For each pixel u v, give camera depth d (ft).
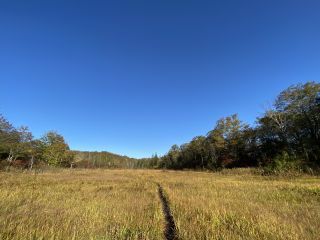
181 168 327.47
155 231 25.94
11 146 147.74
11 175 98.99
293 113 155.84
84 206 37.24
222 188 63.05
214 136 235.40
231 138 231.71
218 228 26.16
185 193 54.44
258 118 178.50
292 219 29.40
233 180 95.14
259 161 179.93
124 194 53.42
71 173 141.79
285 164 120.67
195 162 299.17
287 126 159.43
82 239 22.72
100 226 26.84
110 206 38.34
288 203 40.40
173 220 31.60
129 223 28.71
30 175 106.93
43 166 165.68
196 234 24.66
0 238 21.94
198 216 31.35
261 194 50.65
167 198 48.47
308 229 25.43
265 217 29.45
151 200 46.24
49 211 33.30
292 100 155.33
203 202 41.63
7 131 147.64
